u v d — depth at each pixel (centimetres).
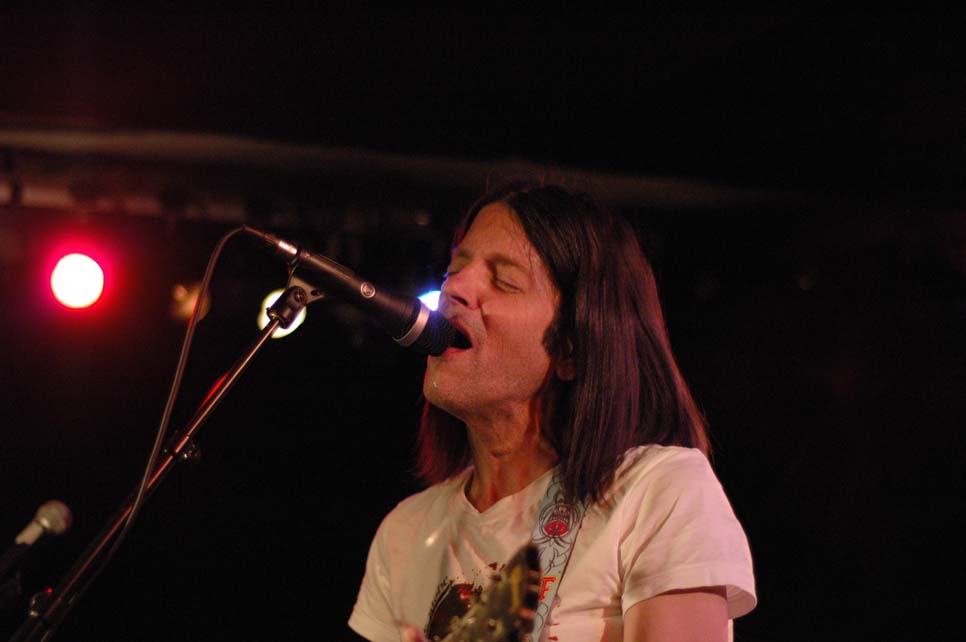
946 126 495
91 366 678
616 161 544
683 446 209
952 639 648
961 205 591
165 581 693
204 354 693
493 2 402
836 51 436
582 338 205
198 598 698
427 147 542
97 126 521
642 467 192
